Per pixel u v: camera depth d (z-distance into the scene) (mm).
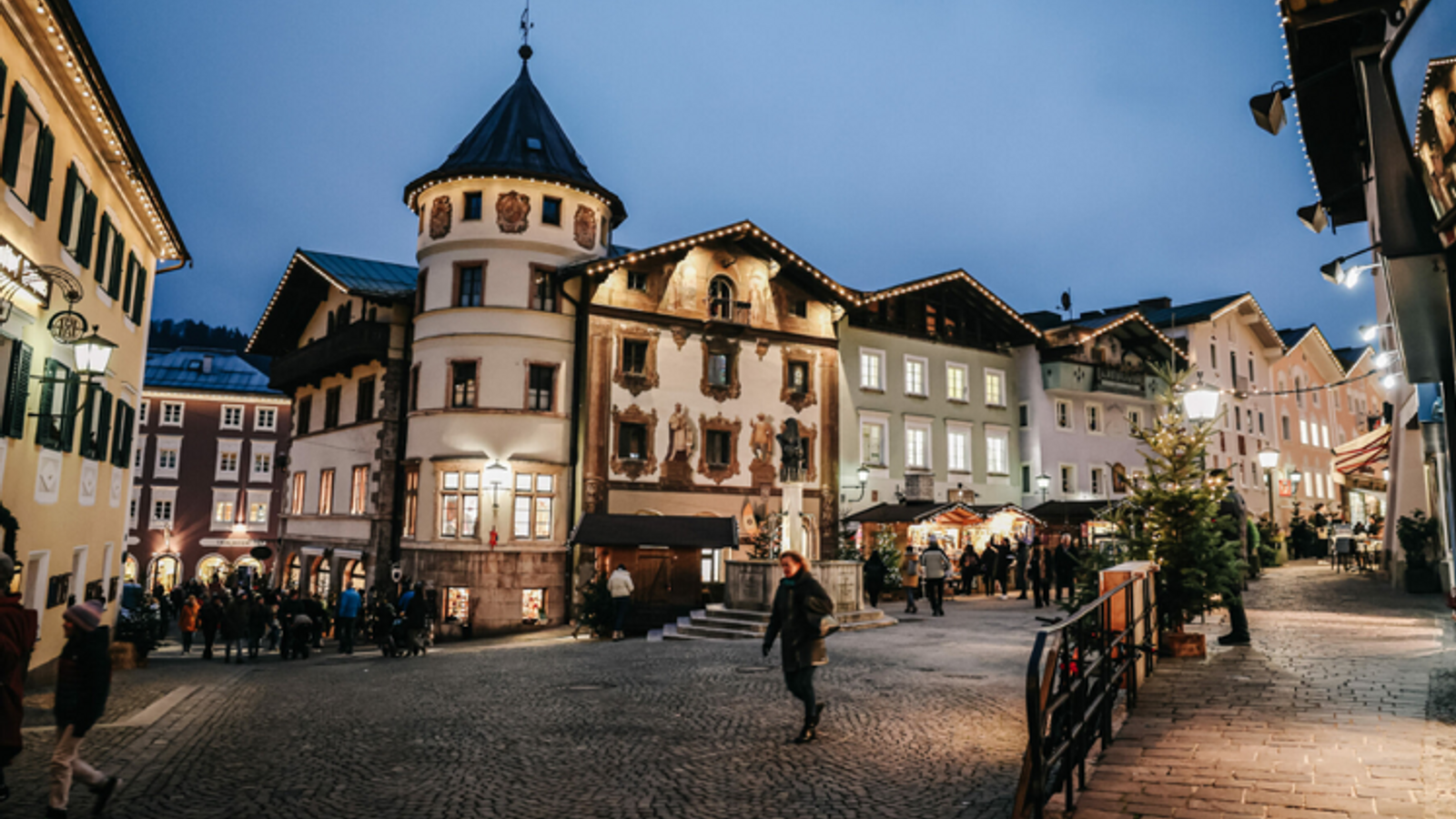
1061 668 6207
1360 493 60656
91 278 17422
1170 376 13117
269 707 12617
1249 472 49844
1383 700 8805
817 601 9164
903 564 29891
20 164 13867
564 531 31094
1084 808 6168
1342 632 14016
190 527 57781
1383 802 5949
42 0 12641
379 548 33375
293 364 40656
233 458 59094
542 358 31500
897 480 37969
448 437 31000
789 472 23453
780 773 8023
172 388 58188
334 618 33344
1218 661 11328
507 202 31922
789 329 35812
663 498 32500
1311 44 11617
